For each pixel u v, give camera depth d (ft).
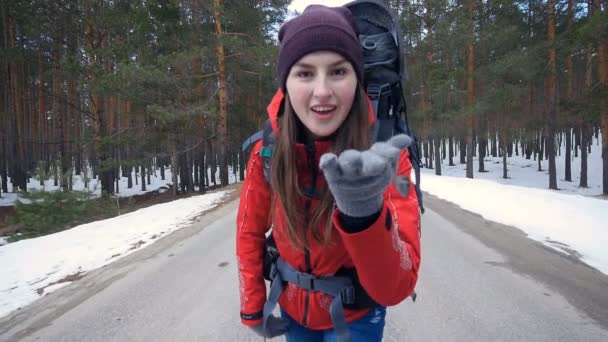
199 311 12.54
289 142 3.94
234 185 59.57
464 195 39.04
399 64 4.53
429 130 89.56
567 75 76.59
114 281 15.89
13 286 15.99
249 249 4.93
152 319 12.08
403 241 3.58
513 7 70.54
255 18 64.03
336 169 2.61
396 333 10.61
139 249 21.24
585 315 11.46
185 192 89.71
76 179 40.86
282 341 10.44
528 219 26.00
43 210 34.32
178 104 57.67
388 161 2.63
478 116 105.19
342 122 3.85
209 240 22.49
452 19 72.23
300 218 4.01
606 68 54.95
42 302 14.05
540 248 19.12
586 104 56.24
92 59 61.31
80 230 27.55
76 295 14.55
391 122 4.06
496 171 128.98
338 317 4.12
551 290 13.48
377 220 2.92
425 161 166.40
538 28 69.10
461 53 79.46
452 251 18.85
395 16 4.66
